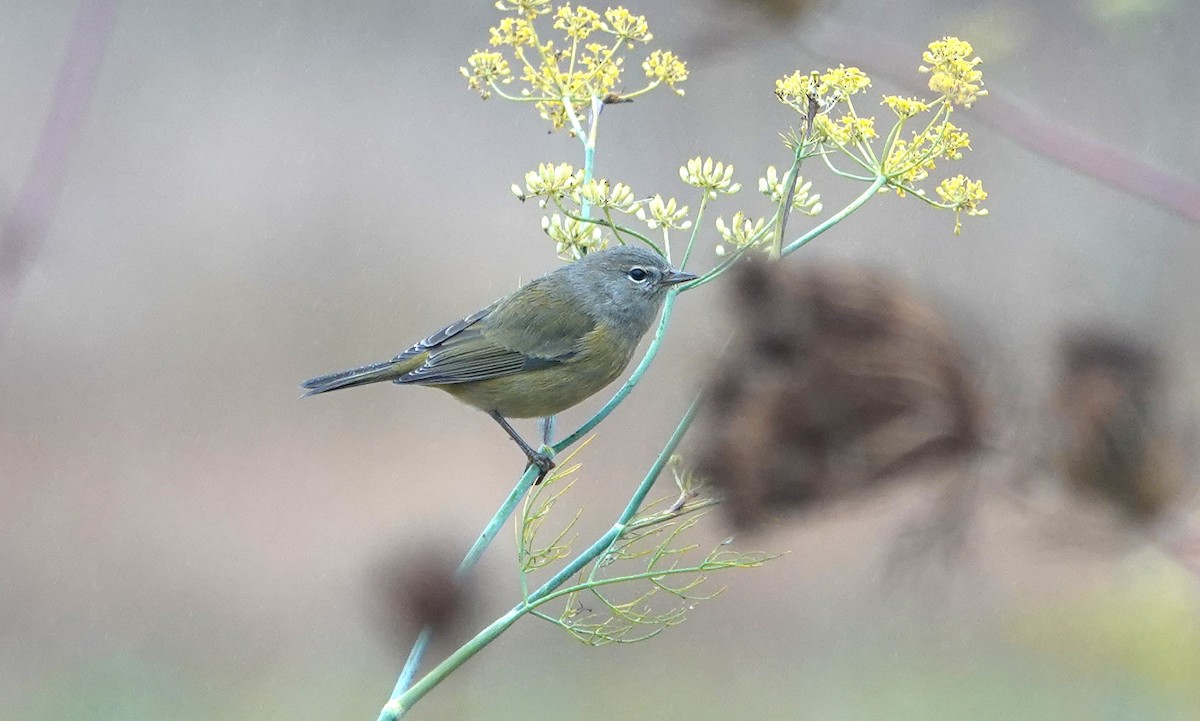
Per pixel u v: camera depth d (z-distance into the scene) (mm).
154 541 18406
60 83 6133
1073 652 10281
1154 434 2162
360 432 20859
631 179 20047
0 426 20172
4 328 5578
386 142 23266
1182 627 8133
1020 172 15062
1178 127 12445
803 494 2277
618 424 17391
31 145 21188
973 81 6062
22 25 22609
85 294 21797
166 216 22609
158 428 20406
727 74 20016
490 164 23312
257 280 22203
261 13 23594
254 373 21078
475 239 22734
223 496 19297
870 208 17391
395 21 23734
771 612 15742
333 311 21859
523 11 7277
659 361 16516
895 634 14781
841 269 2344
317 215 22750
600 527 16469
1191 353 2611
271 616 17156
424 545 3586
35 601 17141
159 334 21469
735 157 19781
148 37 23219
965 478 2221
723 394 2375
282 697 15156
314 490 19516
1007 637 11805
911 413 2236
